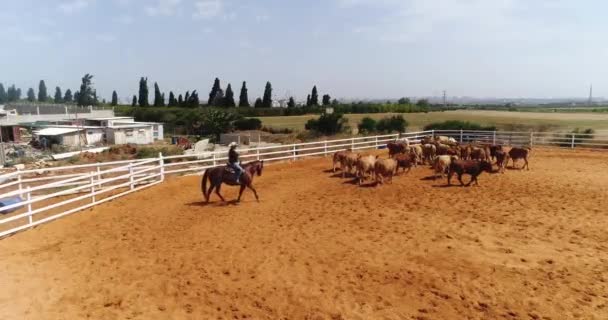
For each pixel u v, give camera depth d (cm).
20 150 3778
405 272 756
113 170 1383
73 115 5572
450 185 1507
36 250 894
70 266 802
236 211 1195
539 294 667
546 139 2844
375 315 611
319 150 2842
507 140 2995
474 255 830
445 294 670
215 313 624
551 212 1133
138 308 638
